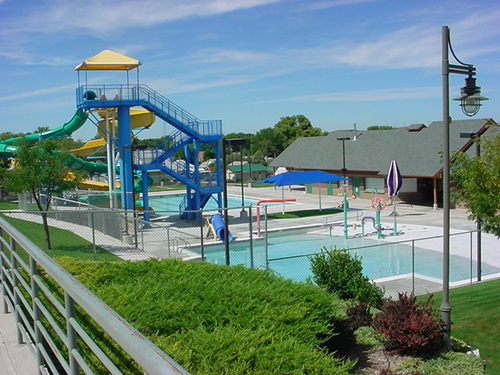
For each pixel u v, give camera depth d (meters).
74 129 40.47
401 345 10.26
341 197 57.31
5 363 4.77
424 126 54.38
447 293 11.56
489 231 15.19
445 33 11.50
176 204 57.94
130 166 36.50
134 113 40.91
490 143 14.71
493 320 14.77
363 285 14.31
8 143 42.97
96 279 7.96
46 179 22.58
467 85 12.28
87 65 34.47
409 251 27.45
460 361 10.36
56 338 4.72
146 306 6.40
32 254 3.84
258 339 5.81
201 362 5.10
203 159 134.75
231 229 36.06
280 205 51.62
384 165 50.94
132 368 4.11
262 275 8.86
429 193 49.56
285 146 119.75
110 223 25.92
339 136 65.56
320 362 5.79
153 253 22.36
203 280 8.09
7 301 5.98
